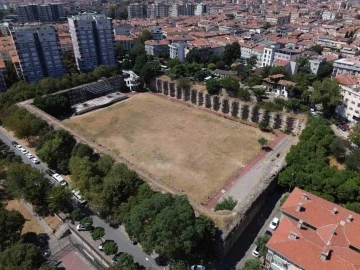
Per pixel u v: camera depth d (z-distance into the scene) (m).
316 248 57.72
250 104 144.62
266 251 63.62
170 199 67.12
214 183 99.00
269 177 90.44
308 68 169.62
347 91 127.25
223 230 70.44
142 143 124.19
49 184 85.38
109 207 77.88
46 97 144.25
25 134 117.19
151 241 61.38
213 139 128.00
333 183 79.62
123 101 169.88
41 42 166.25
